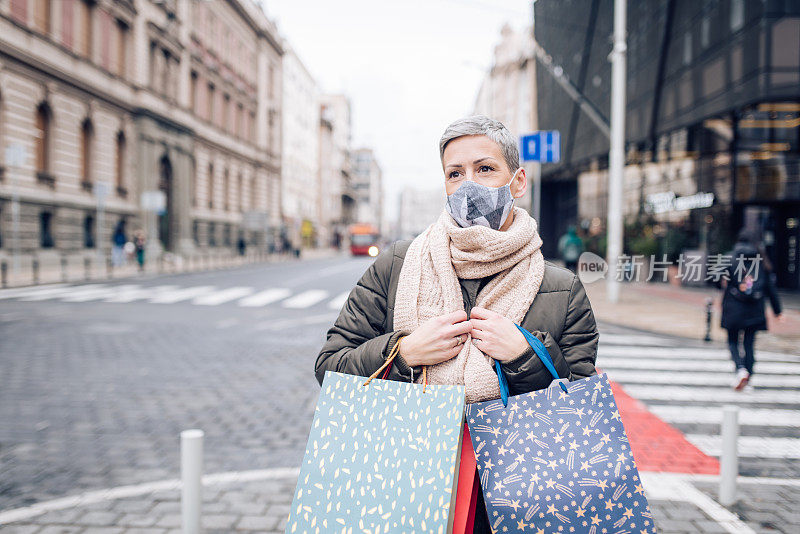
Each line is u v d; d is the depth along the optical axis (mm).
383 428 1418
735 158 17859
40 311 12609
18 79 22656
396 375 1522
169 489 3971
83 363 7781
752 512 3754
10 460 4457
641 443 5062
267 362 8047
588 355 1611
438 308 1581
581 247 21438
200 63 40469
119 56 30547
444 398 1392
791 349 9602
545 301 1595
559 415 1422
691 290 20406
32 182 23625
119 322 11414
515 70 62188
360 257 58812
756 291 6656
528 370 1470
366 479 1391
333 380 1506
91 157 28141
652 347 9750
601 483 1374
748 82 15367
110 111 29406
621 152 14750
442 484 1333
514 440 1412
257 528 3459
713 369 8086
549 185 43219
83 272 23625
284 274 27297
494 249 1530
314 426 1478
